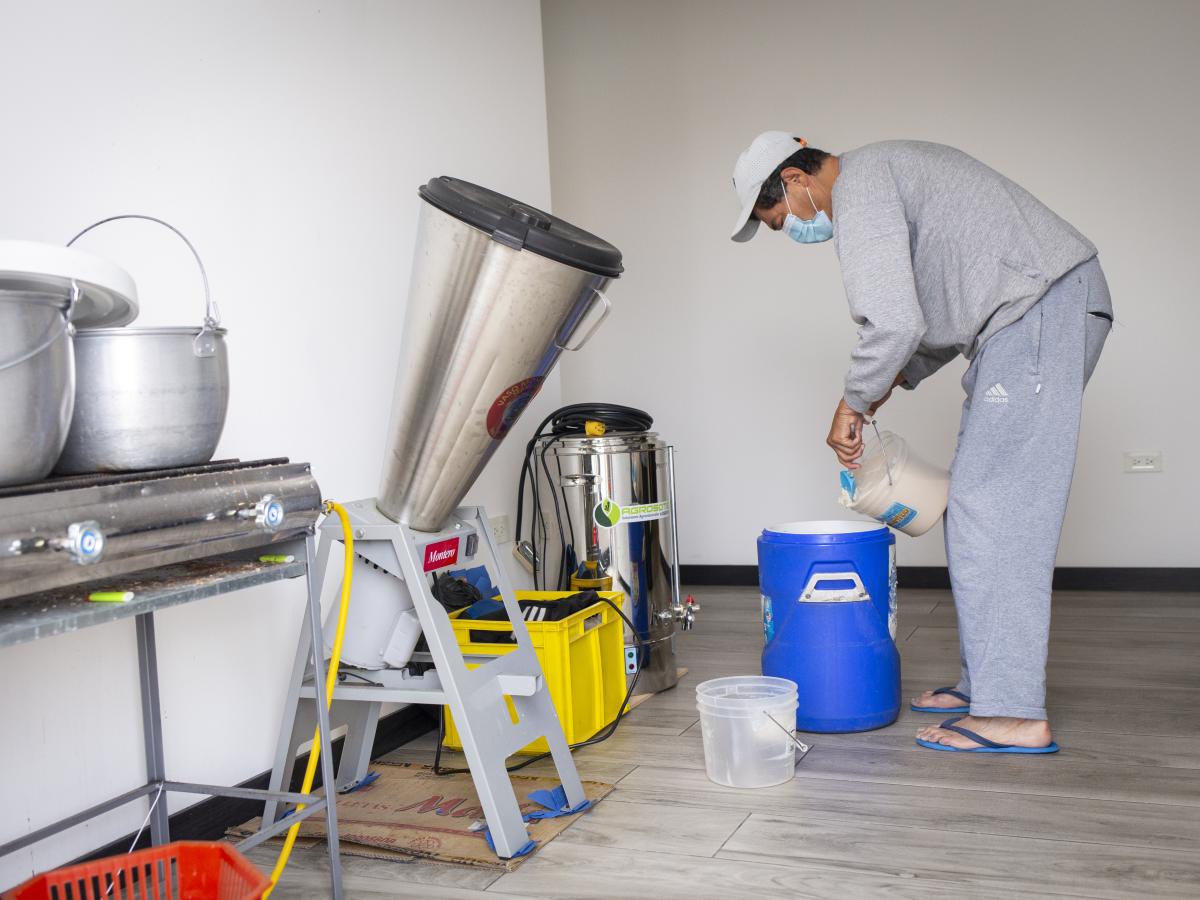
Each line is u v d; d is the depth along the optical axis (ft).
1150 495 13.19
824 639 8.02
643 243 15.30
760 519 14.98
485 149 10.22
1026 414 7.16
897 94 13.97
